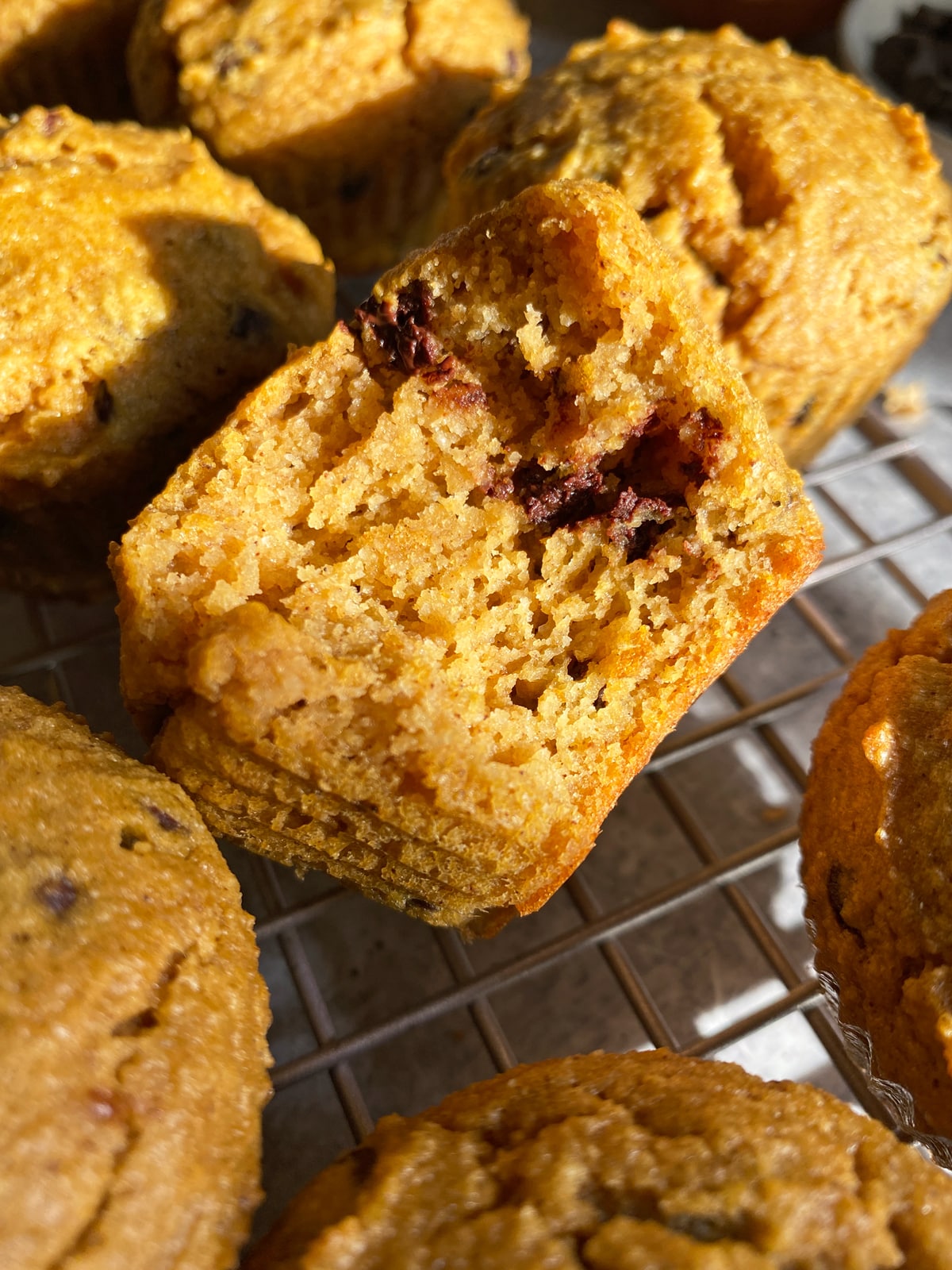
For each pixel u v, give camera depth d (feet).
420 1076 0.52
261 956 0.54
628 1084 0.42
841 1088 0.53
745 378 0.59
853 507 0.71
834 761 0.50
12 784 0.42
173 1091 0.39
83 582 0.61
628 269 0.45
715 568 0.47
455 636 0.46
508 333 0.47
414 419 0.47
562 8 1.04
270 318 0.58
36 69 0.74
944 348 0.79
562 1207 0.38
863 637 0.66
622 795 0.60
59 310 0.53
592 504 0.48
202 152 0.58
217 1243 0.38
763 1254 0.37
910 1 0.94
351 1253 0.37
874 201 0.58
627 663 0.47
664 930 0.56
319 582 0.46
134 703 0.47
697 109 0.57
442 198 0.73
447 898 0.49
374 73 0.68
